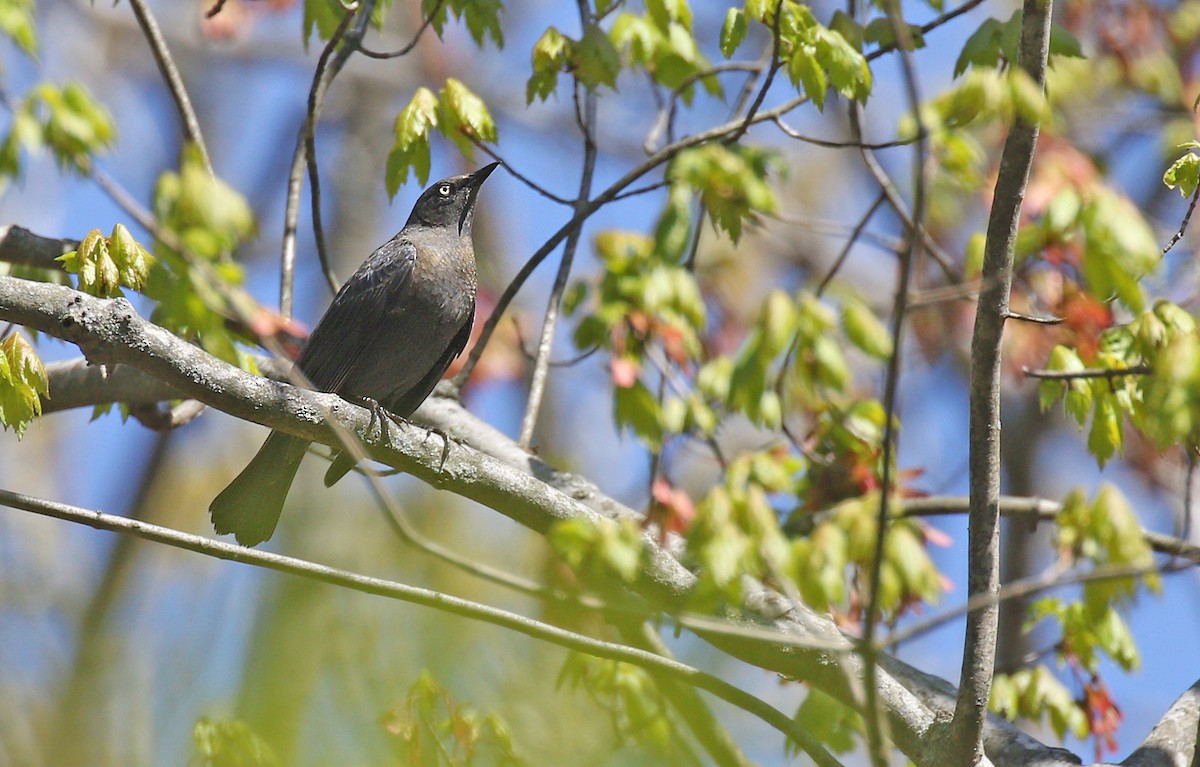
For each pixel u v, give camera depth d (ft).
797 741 25.26
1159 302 30.91
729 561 25.76
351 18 34.91
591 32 35.42
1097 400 32.71
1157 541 33.73
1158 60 57.31
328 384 37.42
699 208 39.86
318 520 45.29
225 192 26.78
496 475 28.35
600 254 39.40
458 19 36.19
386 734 25.48
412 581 42.63
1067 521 31.32
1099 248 31.86
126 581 56.34
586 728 28.25
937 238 55.93
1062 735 32.60
